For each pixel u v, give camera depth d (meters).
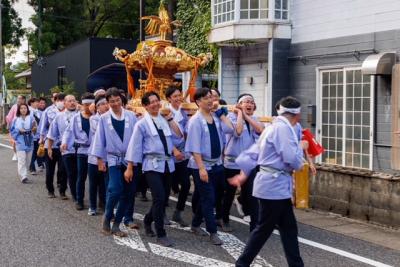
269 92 14.31
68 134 10.09
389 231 8.24
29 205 10.18
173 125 8.12
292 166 5.92
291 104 5.99
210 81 18.97
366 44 12.27
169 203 10.44
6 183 12.80
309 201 9.83
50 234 8.05
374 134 12.09
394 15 11.64
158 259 6.84
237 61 16.30
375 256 6.98
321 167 9.58
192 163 7.66
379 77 11.94
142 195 10.68
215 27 15.22
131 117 8.26
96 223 8.80
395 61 11.54
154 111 7.58
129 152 7.57
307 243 7.58
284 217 6.07
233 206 10.09
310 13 13.72
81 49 24.22
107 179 8.58
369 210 8.73
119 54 11.50
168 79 11.38
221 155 7.77
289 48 14.36
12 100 35.28
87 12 39.53
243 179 6.37
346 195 9.12
